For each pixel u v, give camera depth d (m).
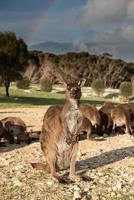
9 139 12.85
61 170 9.39
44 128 8.89
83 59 88.19
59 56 86.56
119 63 90.19
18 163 10.14
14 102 35.59
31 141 13.12
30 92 51.88
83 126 13.02
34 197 7.77
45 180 8.71
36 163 9.38
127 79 91.12
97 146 12.32
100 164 10.07
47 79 57.28
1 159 10.59
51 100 41.06
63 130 8.53
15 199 7.67
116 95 54.53
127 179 8.91
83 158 10.69
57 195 7.87
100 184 8.56
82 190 8.14
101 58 90.44
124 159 10.59
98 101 44.16
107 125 14.58
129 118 14.63
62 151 8.72
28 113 22.38
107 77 89.12
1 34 44.53
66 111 8.50
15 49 43.88
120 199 7.71
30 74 74.12
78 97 8.53
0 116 20.45
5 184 8.52
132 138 13.80
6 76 43.62
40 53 82.44
